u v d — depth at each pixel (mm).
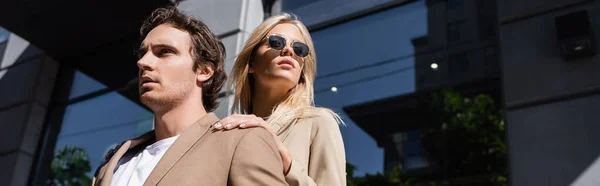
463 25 4211
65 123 6285
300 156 1854
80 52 6488
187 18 1645
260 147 1307
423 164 3781
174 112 1517
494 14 4125
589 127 3342
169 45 1548
